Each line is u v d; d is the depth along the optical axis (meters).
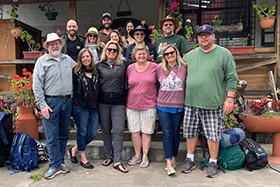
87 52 2.95
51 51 2.83
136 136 3.25
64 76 2.89
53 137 2.89
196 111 2.95
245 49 4.79
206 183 2.77
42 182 2.83
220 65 2.81
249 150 3.13
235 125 4.12
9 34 5.94
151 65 3.15
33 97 3.85
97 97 3.10
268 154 3.58
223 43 6.29
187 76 2.95
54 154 2.94
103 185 2.74
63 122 3.00
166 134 3.03
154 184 2.75
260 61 5.00
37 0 5.53
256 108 3.59
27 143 3.23
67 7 7.19
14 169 3.21
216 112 2.89
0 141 3.23
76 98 3.04
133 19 7.05
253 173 3.02
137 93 3.10
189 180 2.85
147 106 3.12
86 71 3.01
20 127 3.82
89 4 7.16
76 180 2.87
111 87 3.08
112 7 7.11
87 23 7.22
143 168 3.21
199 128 3.06
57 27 7.27
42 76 2.77
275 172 3.04
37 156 3.26
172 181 2.82
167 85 2.98
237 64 5.20
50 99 2.83
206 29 2.74
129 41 4.26
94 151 3.57
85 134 3.15
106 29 4.34
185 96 2.98
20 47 6.34
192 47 4.83
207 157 3.39
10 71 5.99
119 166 3.13
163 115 3.03
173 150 3.17
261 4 4.87
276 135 3.43
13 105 4.71
